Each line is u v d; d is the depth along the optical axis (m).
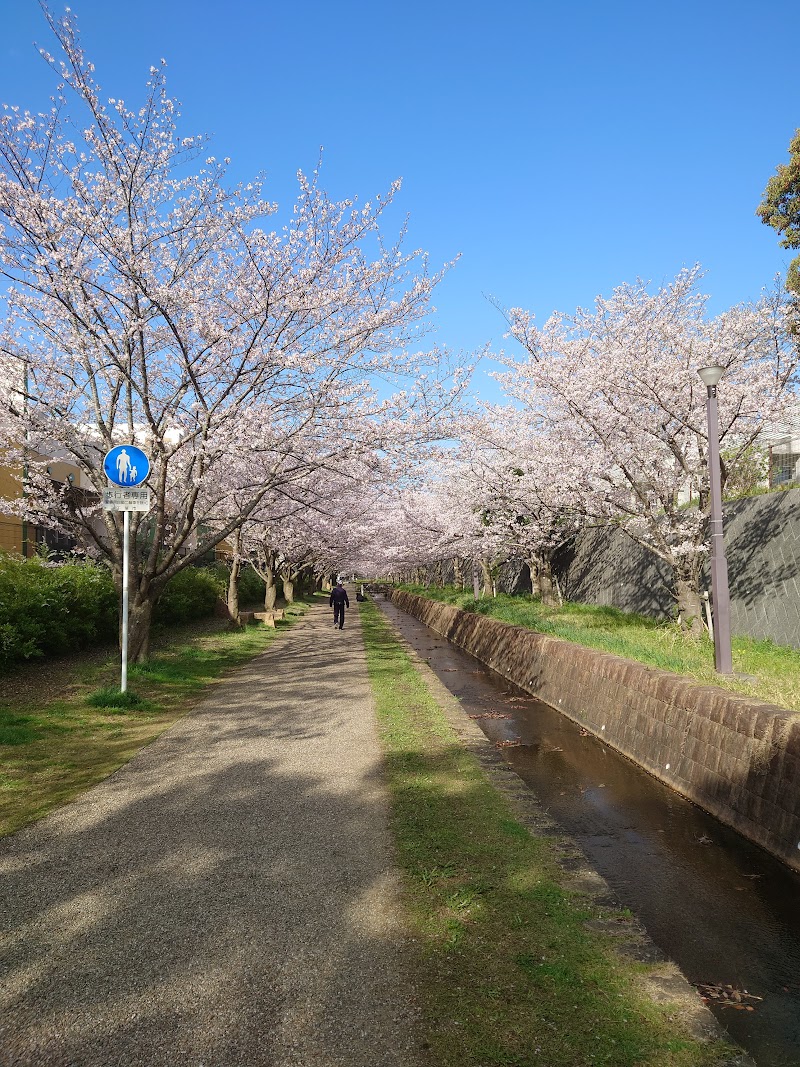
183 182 8.90
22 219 8.24
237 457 10.27
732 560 11.51
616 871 4.61
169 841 4.13
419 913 3.32
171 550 10.20
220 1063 2.26
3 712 7.25
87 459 9.66
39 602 10.23
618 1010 2.65
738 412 9.68
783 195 9.77
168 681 9.59
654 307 10.80
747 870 4.63
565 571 20.67
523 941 3.13
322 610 30.69
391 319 10.10
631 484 10.61
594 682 8.87
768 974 3.36
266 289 9.09
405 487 12.62
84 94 8.17
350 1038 2.40
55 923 3.13
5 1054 2.26
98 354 9.03
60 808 4.66
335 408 9.94
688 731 6.35
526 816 4.96
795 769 4.80
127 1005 2.54
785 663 7.86
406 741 6.85
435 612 25.45
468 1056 2.33
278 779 5.43
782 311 9.61
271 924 3.17
